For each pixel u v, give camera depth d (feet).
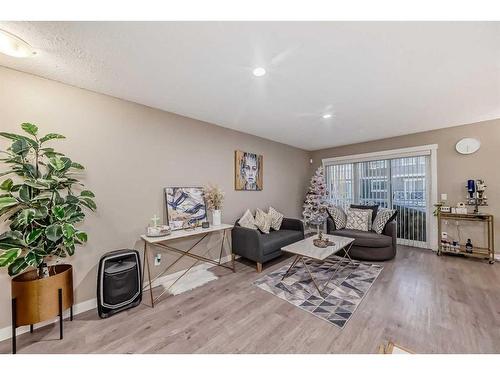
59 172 6.04
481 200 11.28
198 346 5.36
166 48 5.28
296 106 9.10
